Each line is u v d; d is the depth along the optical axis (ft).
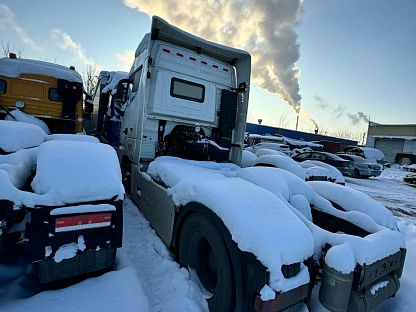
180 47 13.55
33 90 15.39
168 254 8.21
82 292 5.53
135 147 13.35
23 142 7.22
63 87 16.14
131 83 16.03
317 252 6.01
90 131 27.58
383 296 5.90
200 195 6.47
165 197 8.73
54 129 16.26
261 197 6.09
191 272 6.93
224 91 14.58
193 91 13.76
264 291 4.54
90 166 5.86
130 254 8.37
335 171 14.52
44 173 5.44
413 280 8.23
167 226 8.41
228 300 5.36
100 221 5.62
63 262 5.45
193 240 6.89
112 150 6.84
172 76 13.04
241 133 14.88
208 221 6.17
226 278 5.45
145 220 10.77
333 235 6.04
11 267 6.38
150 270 7.63
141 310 5.31
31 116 14.85
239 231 5.17
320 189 9.23
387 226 7.47
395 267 6.24
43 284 5.74
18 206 4.91
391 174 60.18
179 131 13.51
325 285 5.32
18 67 14.96
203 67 14.10
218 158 13.61
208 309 6.00
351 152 79.82
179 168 9.47
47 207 5.13
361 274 5.27
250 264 4.92
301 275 4.91
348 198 8.40
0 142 6.75
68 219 5.28
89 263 5.76
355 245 5.55
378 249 5.74
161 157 11.57
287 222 5.46
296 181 8.60
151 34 12.06
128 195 14.61
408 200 27.25
